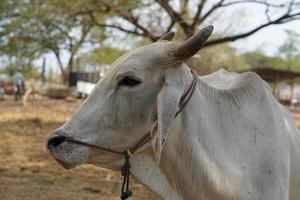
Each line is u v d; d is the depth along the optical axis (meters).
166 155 3.19
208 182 3.21
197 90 3.28
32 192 7.57
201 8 12.32
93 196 7.52
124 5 11.87
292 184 3.76
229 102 3.46
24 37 13.81
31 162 9.79
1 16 13.72
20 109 19.23
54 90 26.05
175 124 3.15
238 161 3.35
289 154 3.62
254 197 3.34
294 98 40.47
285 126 3.70
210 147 3.27
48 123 15.42
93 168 9.45
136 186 8.29
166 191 3.28
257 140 3.44
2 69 29.05
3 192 7.48
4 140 12.18
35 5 13.10
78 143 3.06
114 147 3.15
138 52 3.14
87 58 25.09
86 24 12.98
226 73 4.06
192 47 3.00
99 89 3.15
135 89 3.08
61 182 8.32
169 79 3.04
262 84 3.65
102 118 3.10
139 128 3.15
